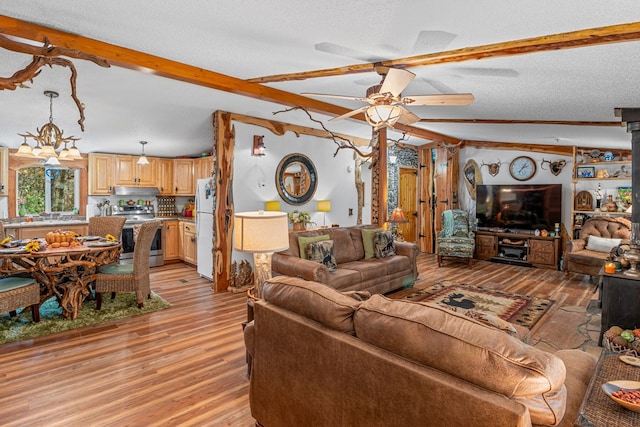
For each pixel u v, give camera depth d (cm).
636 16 167
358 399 141
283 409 177
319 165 598
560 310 402
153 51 274
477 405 108
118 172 638
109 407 216
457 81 298
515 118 434
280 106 441
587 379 157
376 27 202
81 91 355
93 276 388
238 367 268
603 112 357
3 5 205
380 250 486
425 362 123
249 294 254
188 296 452
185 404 221
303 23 203
